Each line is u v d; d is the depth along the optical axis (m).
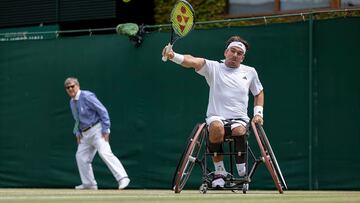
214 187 21.42
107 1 38.25
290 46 29.31
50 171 33.50
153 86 31.47
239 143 21.36
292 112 29.14
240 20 30.03
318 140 28.72
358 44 28.31
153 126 31.42
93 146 31.05
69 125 33.19
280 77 29.41
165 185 31.08
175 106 31.05
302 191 27.77
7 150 34.41
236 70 22.19
